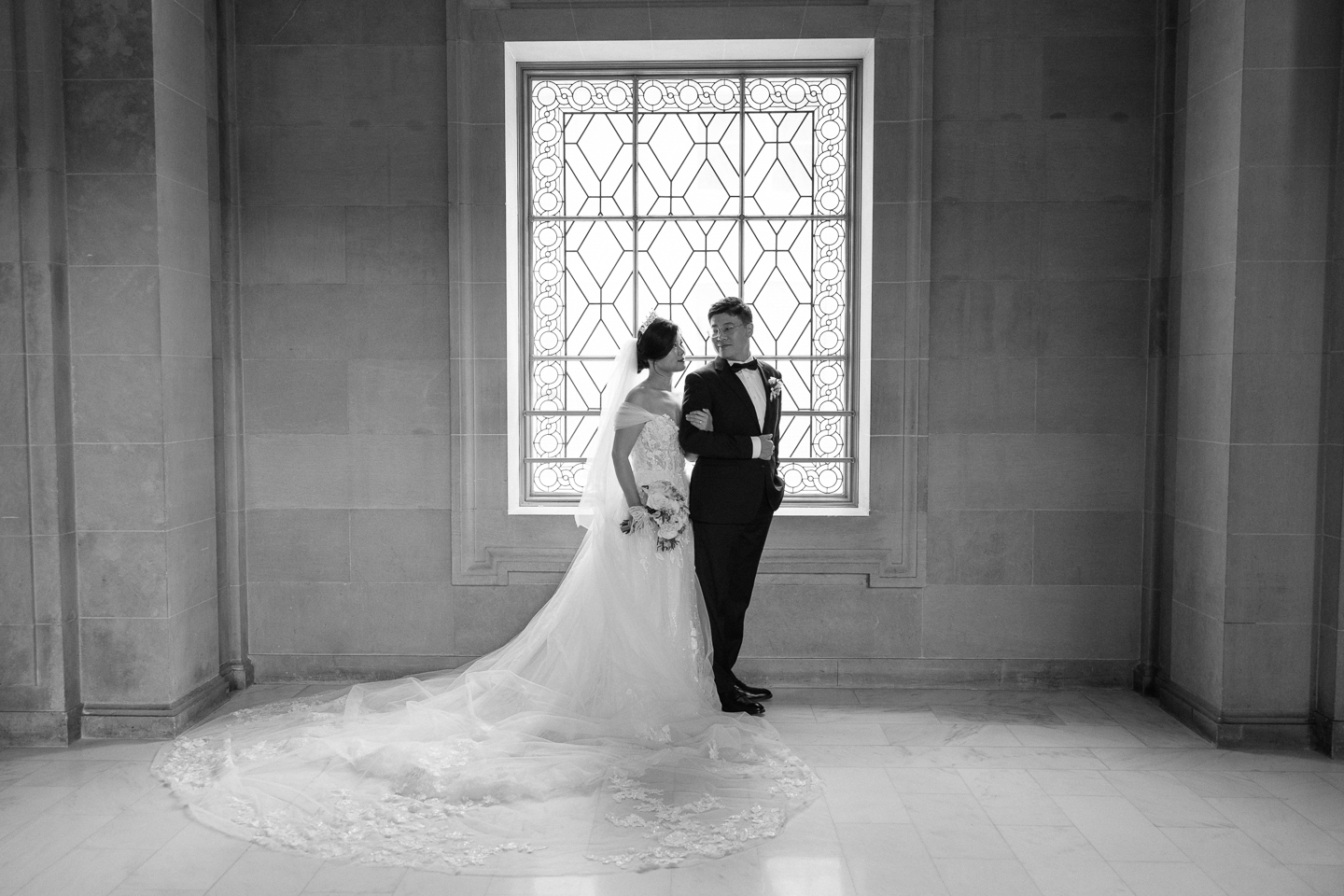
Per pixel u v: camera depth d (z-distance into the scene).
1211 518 4.38
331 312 5.08
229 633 5.09
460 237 4.99
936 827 3.46
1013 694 5.00
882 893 3.00
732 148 5.23
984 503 5.07
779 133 5.23
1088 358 5.02
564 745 4.01
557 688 4.35
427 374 5.09
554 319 5.28
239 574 5.08
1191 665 4.56
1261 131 4.14
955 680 5.09
